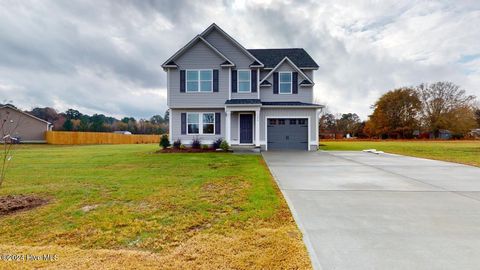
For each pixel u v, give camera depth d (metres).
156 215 4.17
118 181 6.75
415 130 44.25
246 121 17.09
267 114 16.97
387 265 2.61
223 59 16.69
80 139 34.84
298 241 3.13
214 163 10.23
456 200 5.01
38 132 34.78
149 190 5.77
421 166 9.70
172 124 16.84
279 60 19.09
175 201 4.90
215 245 3.02
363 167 9.38
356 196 5.30
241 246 2.98
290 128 17.05
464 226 3.66
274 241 3.11
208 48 16.72
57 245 3.15
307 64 18.62
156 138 45.56
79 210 4.43
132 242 3.24
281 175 7.70
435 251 2.91
